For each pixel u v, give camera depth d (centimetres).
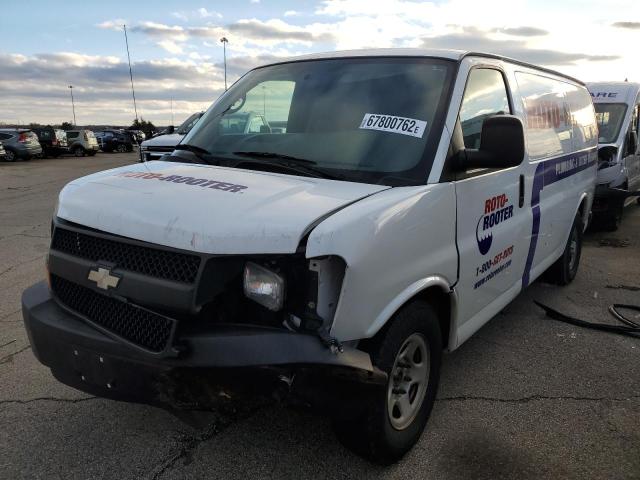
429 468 288
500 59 391
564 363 419
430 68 330
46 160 3177
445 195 291
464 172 310
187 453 296
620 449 310
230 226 224
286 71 380
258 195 251
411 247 265
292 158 311
